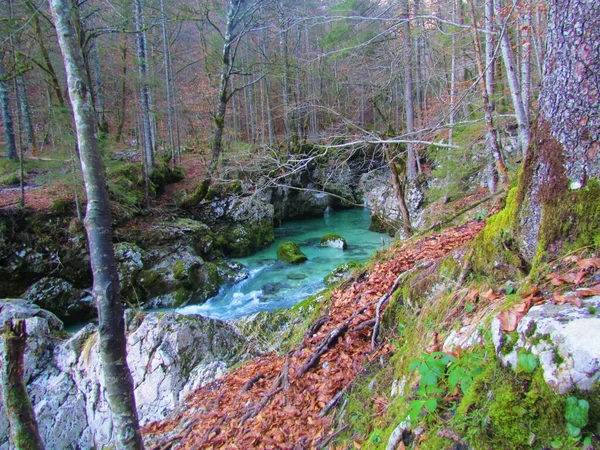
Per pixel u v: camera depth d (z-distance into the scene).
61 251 11.66
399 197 8.57
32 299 10.95
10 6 12.05
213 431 4.35
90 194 2.87
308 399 4.03
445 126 7.12
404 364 3.07
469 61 12.51
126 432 2.92
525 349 1.76
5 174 14.71
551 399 1.57
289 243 16.23
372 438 2.62
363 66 13.38
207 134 25.88
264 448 3.62
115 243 12.57
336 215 24.66
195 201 16.73
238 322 7.62
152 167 17.61
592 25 2.16
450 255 3.81
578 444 1.45
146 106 16.89
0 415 6.41
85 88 2.85
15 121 21.72
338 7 10.01
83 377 6.91
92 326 7.68
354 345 4.48
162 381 6.48
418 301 3.96
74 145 11.91
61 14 2.76
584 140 2.23
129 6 14.87
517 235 2.79
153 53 23.17
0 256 10.81
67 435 6.59
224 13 18.52
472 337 2.26
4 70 16.11
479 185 11.57
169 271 12.63
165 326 6.88
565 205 2.31
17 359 3.06
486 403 1.81
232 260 15.02
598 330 1.56
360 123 14.21
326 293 7.65
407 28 11.34
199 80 24.72
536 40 8.02
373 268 6.18
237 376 5.77
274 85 24.41
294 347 5.44
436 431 1.93
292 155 9.80
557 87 2.39
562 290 2.00
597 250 2.12
